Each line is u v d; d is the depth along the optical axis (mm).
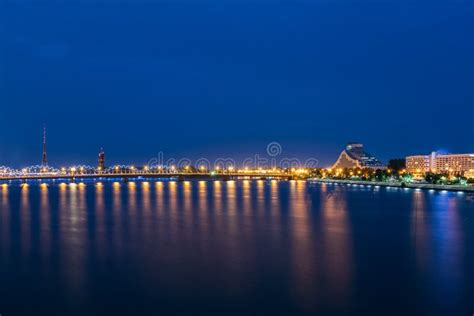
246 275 42844
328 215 96688
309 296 36719
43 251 54875
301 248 56250
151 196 166875
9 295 37250
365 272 44125
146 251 54438
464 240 63156
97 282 40750
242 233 69312
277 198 152250
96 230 73500
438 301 35594
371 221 85938
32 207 121125
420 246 58094
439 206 119688
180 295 37062
